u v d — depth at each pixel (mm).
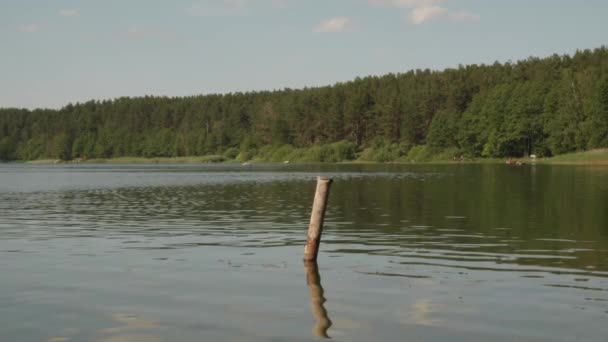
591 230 22109
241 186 54219
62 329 10539
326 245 19328
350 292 13031
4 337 10125
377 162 153125
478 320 10984
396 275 14719
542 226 23328
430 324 10750
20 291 13188
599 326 10609
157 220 26938
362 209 30719
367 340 9922
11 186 58531
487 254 17469
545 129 127500
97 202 37500
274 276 14680
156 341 9914
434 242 19719
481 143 141500
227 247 19156
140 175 88375
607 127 114625
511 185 48531
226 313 11461
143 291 13188
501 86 145750
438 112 150500
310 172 90625
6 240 20875
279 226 24578
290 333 10273
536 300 12305
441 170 88562
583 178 57094
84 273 15078
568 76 129750
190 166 152875
